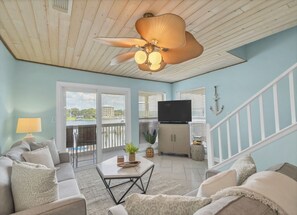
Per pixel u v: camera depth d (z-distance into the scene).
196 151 4.47
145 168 2.42
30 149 2.52
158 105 5.27
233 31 2.34
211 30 2.30
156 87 5.63
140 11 1.84
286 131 2.03
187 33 1.64
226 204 0.71
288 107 3.01
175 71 4.50
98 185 2.92
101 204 2.31
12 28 2.17
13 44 2.66
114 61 2.18
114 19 1.99
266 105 3.35
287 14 1.98
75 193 1.74
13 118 3.23
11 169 1.49
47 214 1.16
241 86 3.82
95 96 4.39
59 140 3.77
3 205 1.21
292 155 1.98
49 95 3.69
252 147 2.32
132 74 4.72
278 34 3.19
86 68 4.06
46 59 3.38
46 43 2.63
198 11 1.87
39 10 1.81
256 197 0.78
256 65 3.54
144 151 5.32
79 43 2.64
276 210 0.77
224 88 4.20
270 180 0.96
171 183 2.99
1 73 2.53
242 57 3.58
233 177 1.14
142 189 2.66
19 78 3.36
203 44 2.75
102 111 4.48
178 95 5.76
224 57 3.46
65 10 1.81
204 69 4.34
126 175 2.16
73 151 4.01
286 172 1.15
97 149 4.34
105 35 2.37
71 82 3.99
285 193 0.89
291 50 3.01
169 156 4.95
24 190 1.24
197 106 5.11
